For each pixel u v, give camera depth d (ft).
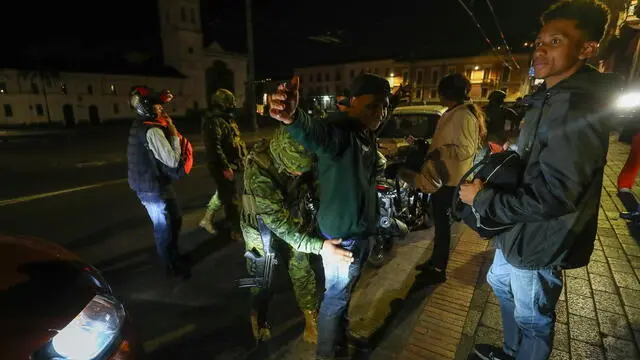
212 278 10.71
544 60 4.53
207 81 148.77
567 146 4.02
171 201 10.07
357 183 5.48
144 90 8.88
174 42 132.87
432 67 140.67
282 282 10.45
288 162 5.71
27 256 5.09
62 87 103.76
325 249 5.70
